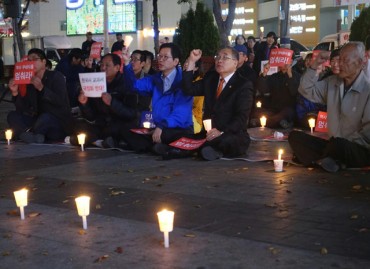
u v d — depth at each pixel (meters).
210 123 8.35
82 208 5.19
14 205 6.17
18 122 10.95
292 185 6.70
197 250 4.59
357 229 5.02
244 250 4.57
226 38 16.95
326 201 5.97
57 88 10.59
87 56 16.42
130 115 9.33
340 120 7.37
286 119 12.17
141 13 43.09
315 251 4.50
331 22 34.88
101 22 45.19
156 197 6.31
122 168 8.02
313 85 7.46
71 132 10.64
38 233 5.17
